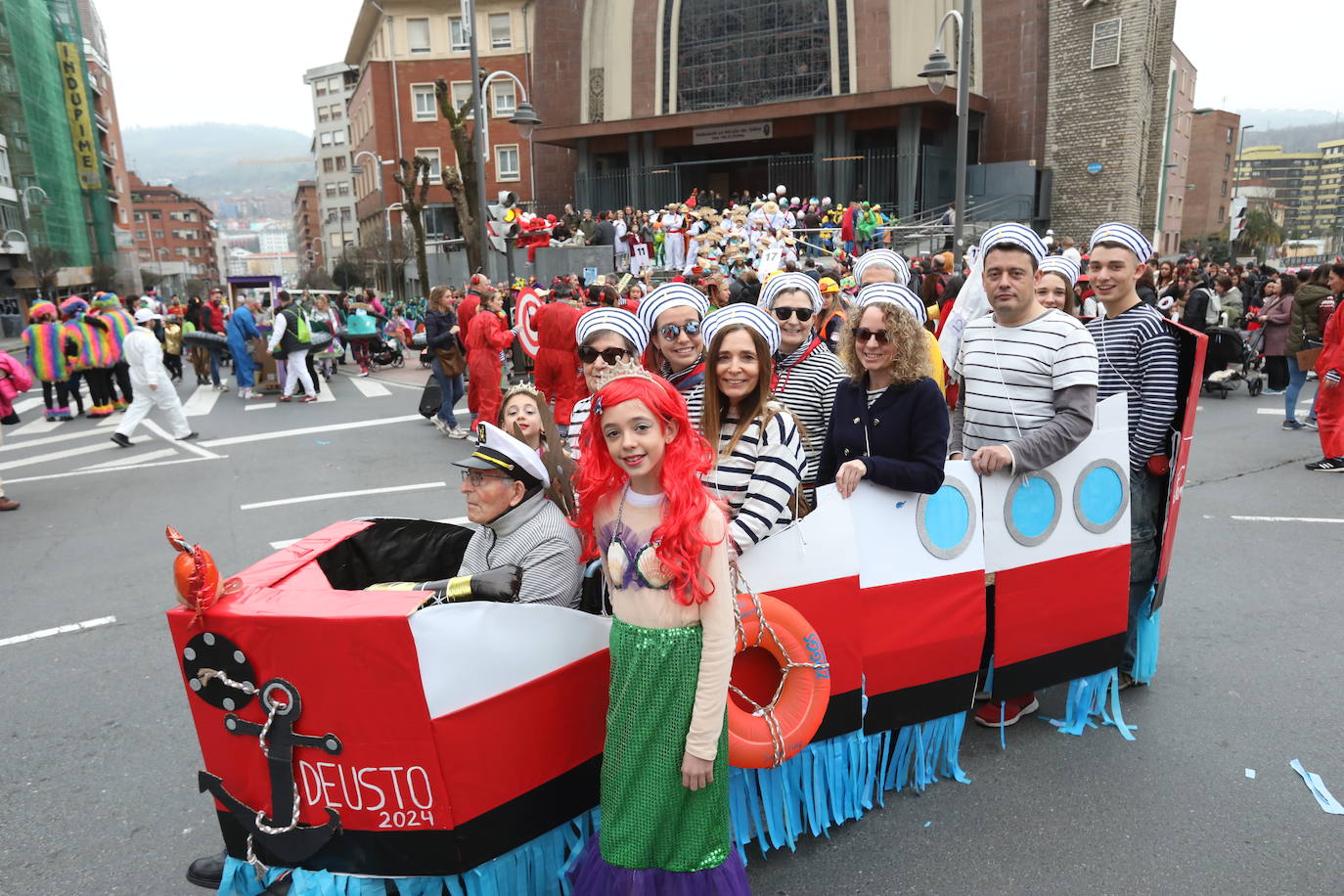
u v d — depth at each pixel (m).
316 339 14.74
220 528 7.05
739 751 2.59
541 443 3.56
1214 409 11.50
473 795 2.33
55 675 4.47
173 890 2.88
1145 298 12.15
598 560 3.04
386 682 2.21
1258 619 4.76
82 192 66.81
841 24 33.06
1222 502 7.00
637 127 34.44
